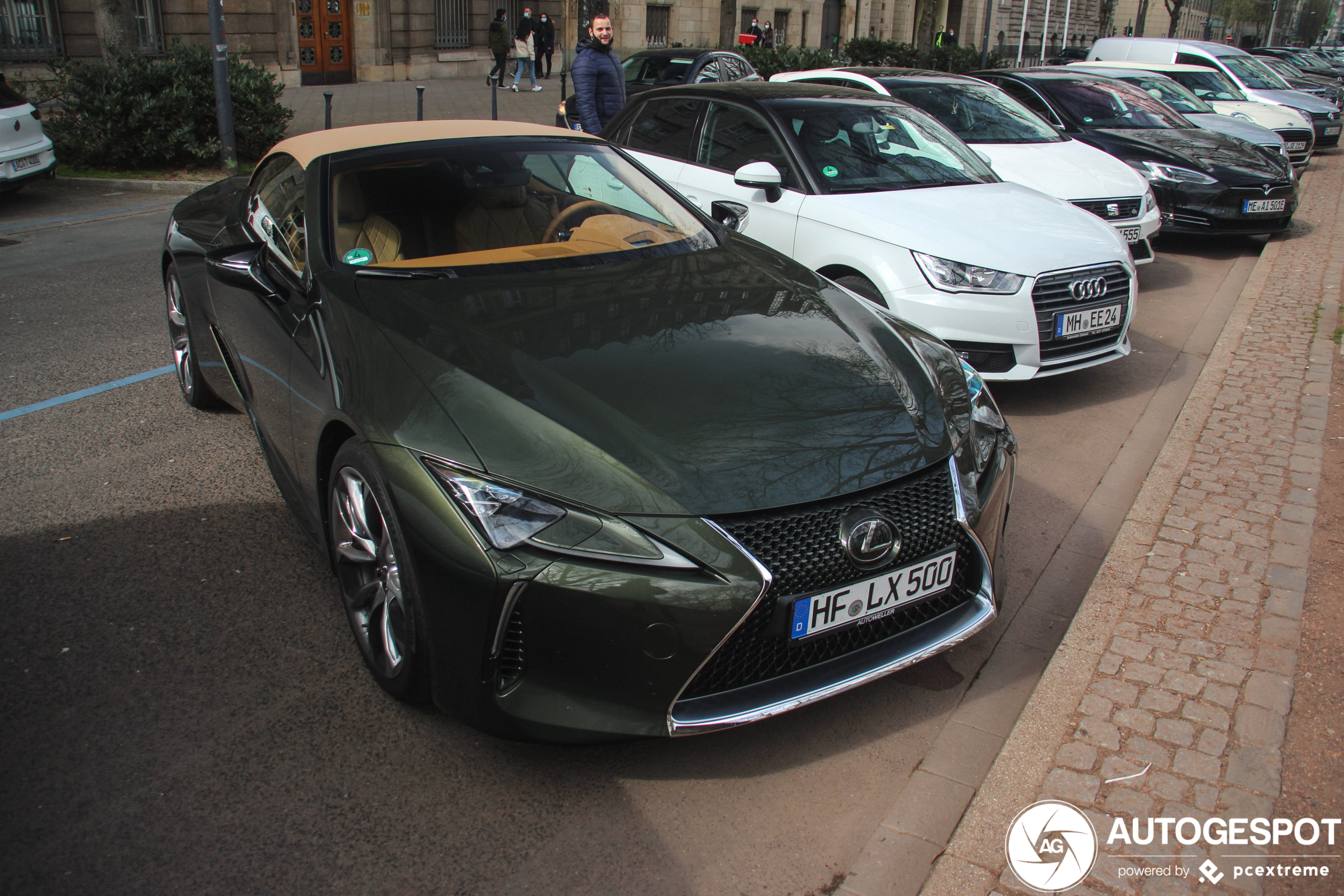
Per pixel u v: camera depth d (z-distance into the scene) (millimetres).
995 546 2682
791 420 2447
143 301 6613
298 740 2543
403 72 23969
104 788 2361
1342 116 19172
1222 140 9336
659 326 2787
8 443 4328
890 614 2441
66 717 2607
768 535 2254
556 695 2248
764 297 3076
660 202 3752
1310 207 11602
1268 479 4023
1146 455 4535
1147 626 2979
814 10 37688
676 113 6254
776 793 2414
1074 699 2645
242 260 3201
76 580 3254
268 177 3912
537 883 2133
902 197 5172
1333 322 6492
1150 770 2389
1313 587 3223
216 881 2105
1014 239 4859
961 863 2129
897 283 4742
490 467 2242
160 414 4684
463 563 2201
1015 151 7270
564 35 24391
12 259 7879
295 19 21172
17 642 2922
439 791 2389
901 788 2441
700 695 2289
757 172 5000
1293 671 2764
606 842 2250
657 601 2162
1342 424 4645
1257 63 16656
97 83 11859
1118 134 9117
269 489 3949
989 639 3076
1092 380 5574
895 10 42875
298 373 2916
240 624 3041
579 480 2221
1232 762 2414
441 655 2305
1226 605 3092
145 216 9938
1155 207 7336
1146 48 16250
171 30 18656
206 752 2492
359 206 3275
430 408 2391
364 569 2734
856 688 2465
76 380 5105
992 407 2982
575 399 2406
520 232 3316
